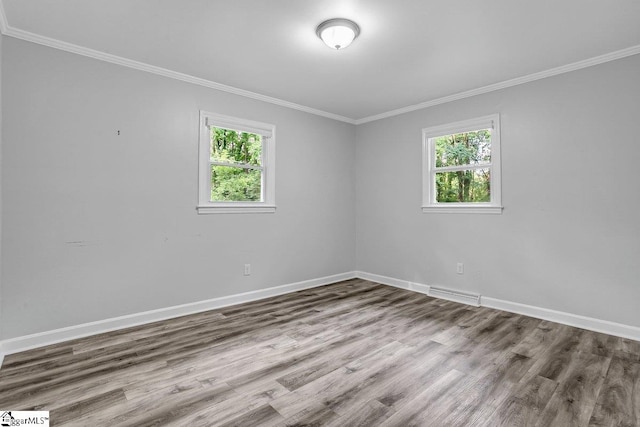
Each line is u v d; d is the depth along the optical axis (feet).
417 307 12.01
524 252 11.17
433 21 7.82
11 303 8.21
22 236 8.36
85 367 7.44
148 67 10.25
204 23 7.93
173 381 6.87
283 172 13.91
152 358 7.91
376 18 7.71
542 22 7.82
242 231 12.62
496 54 9.51
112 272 9.72
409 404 6.09
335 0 7.01
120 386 6.66
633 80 9.10
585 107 9.88
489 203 12.28
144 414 5.78
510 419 5.65
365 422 5.58
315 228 15.11
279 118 13.75
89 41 8.81
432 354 8.15
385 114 15.38
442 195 13.84
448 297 13.02
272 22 7.89
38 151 8.55
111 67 9.68
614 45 8.93
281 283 13.87
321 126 15.33
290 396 6.34
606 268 9.56
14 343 8.22
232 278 12.34
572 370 7.31
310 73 10.90
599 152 9.65
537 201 10.86
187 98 11.19
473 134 12.87
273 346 8.63
